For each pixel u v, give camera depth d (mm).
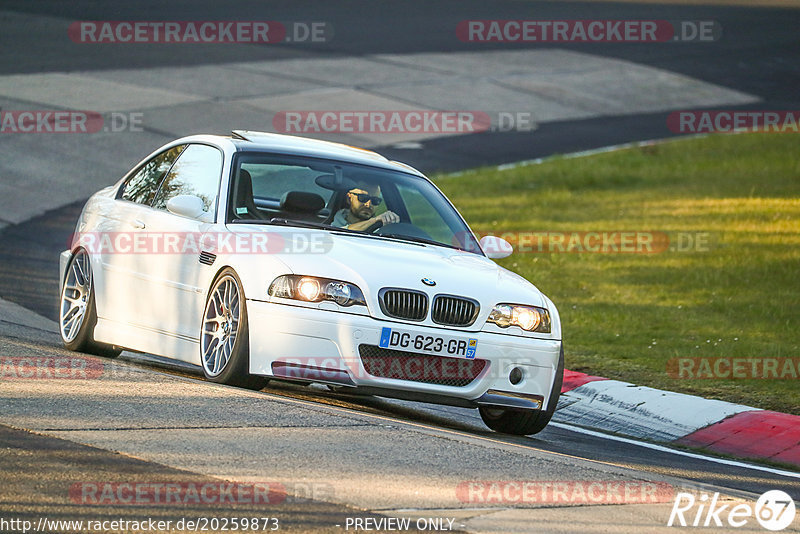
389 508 17109
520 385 26375
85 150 76062
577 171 84688
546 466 20891
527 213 70688
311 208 28516
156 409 21547
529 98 111188
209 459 18656
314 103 97875
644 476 21562
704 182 82875
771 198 76500
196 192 29141
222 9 139000
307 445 20172
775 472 26984
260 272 25422
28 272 47844
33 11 126062
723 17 161125
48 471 17266
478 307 26031
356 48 123250
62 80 94375
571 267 55906
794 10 170750
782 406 33219
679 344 40969
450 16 148125
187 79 100125
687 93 119688
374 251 26766
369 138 89938
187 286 27344
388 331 24938
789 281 52656
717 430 30797
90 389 22734
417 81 111438
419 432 22406
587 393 33875
